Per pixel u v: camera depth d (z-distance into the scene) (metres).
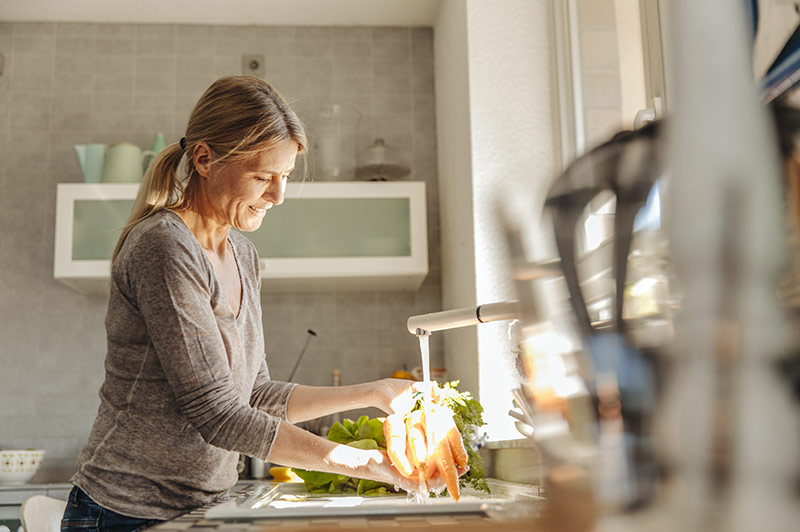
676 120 0.24
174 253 1.19
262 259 3.08
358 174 3.29
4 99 3.48
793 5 0.84
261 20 3.57
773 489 0.22
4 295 3.35
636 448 0.24
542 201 0.29
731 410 0.23
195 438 1.25
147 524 1.23
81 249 3.05
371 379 3.38
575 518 0.25
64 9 3.44
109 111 3.50
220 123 1.32
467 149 2.56
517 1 2.56
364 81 3.59
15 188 3.42
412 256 3.12
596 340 0.26
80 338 3.34
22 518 1.71
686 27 0.24
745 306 0.23
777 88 0.88
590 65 2.28
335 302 3.44
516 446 1.72
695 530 0.23
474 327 2.45
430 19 3.59
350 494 1.72
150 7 3.43
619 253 0.27
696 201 0.23
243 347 1.38
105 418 1.26
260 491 1.25
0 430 3.25
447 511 0.59
